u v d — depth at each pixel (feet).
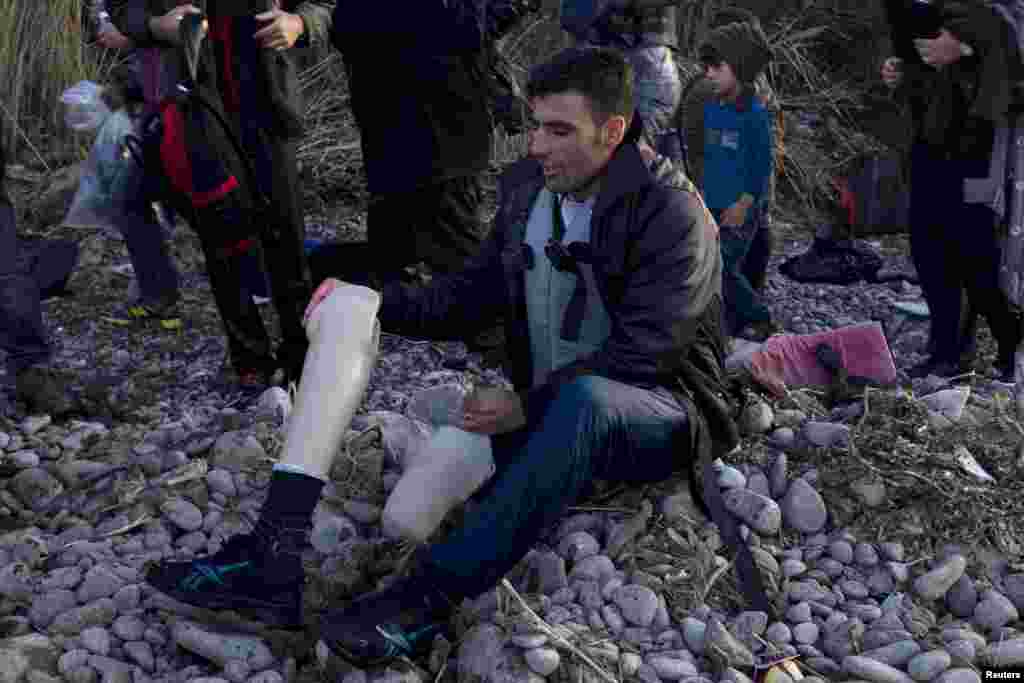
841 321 17.90
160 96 13.52
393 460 11.60
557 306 9.77
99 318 16.80
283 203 13.65
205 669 9.12
